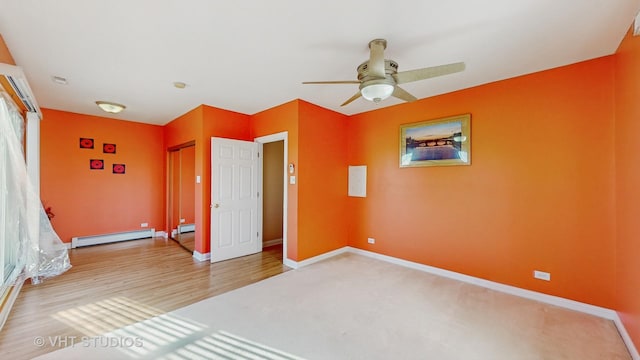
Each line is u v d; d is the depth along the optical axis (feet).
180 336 7.06
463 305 8.83
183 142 15.74
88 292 9.72
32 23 6.59
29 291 9.77
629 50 6.75
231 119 14.52
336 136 14.51
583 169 8.45
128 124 17.63
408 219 12.66
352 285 10.45
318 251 13.47
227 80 10.27
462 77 9.82
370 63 7.45
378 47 7.32
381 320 7.89
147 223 18.44
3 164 9.01
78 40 7.41
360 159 14.70
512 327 7.54
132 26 6.75
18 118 10.11
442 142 11.44
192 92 11.66
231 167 14.01
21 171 10.02
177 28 6.85
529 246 9.39
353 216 15.08
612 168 7.98
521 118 9.58
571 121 8.66
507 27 6.73
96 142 16.40
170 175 18.69
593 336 7.10
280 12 6.18
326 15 6.30
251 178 14.87
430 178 11.91
